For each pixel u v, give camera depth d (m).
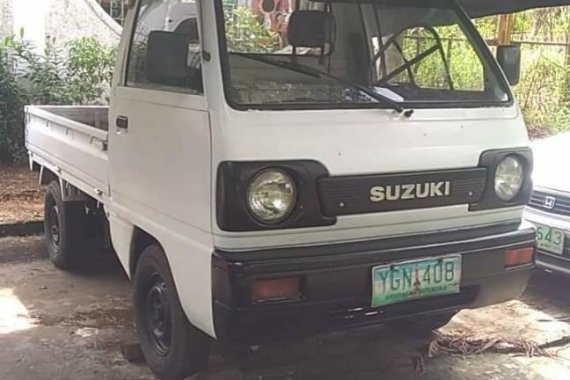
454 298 3.28
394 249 3.06
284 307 2.85
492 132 3.35
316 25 3.25
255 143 2.82
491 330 4.30
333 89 3.13
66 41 8.43
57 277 5.14
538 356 4.01
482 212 3.33
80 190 4.74
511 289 3.41
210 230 2.91
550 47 9.91
